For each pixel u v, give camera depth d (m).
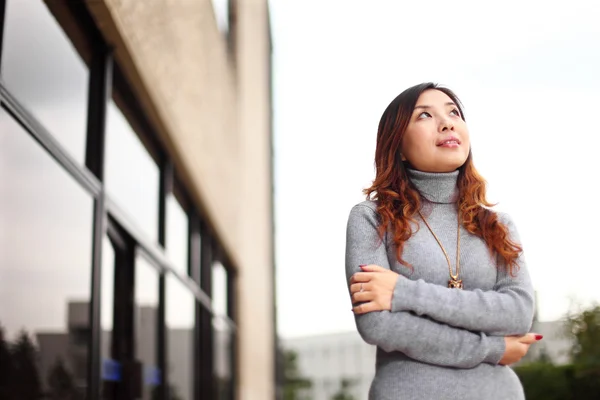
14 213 2.63
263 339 13.62
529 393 5.57
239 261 11.36
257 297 13.09
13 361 2.58
